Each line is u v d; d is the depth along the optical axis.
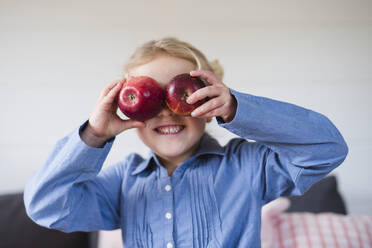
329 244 1.09
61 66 1.46
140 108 0.59
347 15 1.55
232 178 0.67
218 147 0.72
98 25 1.47
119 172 0.75
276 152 0.62
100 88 1.47
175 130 0.66
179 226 0.65
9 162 1.45
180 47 0.71
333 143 0.58
